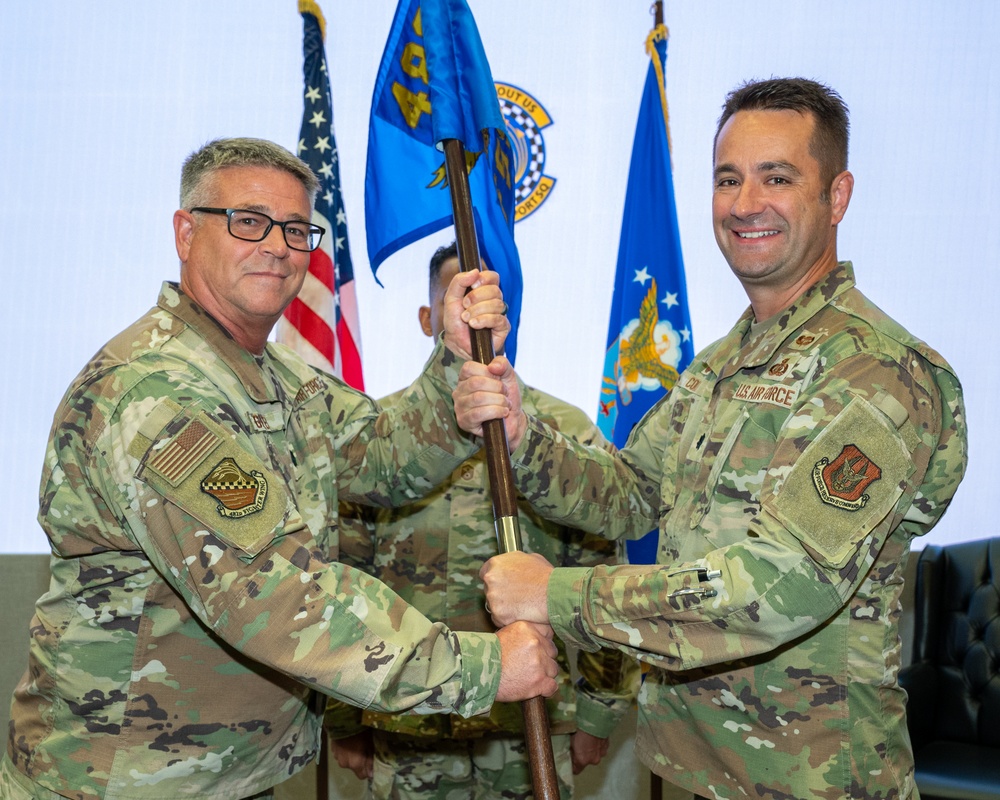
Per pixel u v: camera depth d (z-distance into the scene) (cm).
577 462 194
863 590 153
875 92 340
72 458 154
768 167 162
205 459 145
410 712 151
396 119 204
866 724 150
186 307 167
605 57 337
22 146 328
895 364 149
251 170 170
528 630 160
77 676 152
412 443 196
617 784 318
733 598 143
